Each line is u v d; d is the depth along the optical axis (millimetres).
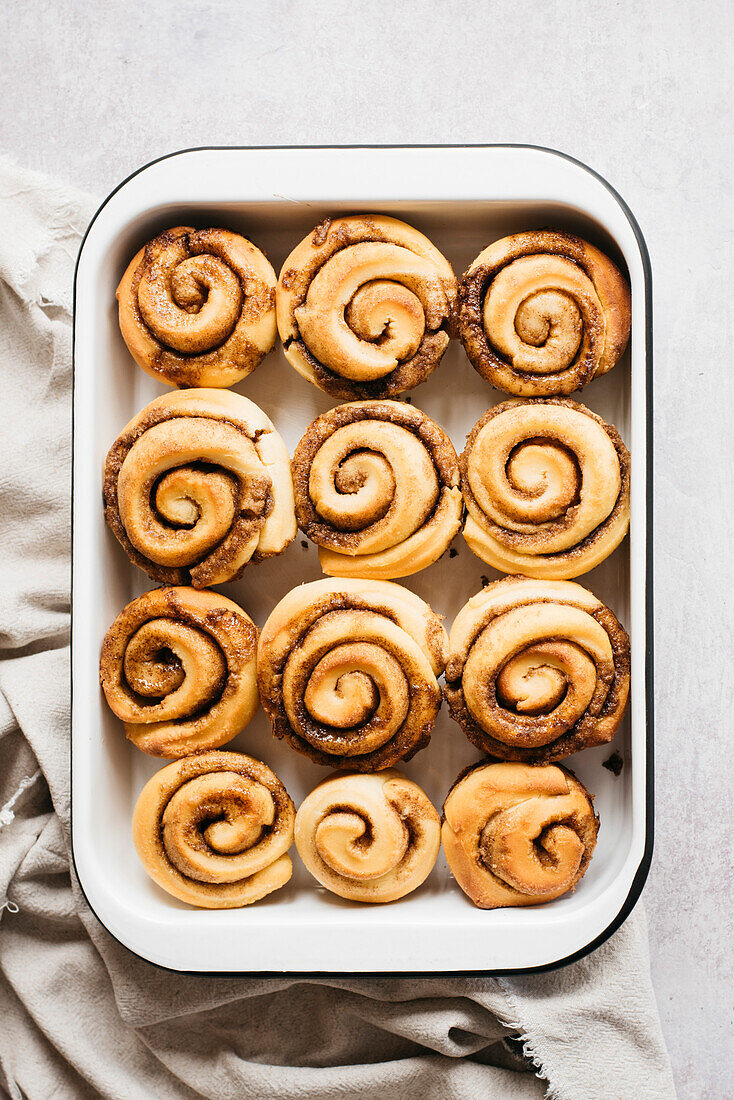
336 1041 691
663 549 708
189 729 654
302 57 718
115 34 723
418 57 715
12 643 711
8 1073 703
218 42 721
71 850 680
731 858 705
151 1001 678
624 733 671
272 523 651
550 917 635
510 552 654
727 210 710
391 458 645
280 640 647
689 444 708
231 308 654
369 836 642
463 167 644
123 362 683
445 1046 668
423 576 682
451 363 682
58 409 719
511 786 638
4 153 726
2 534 717
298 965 635
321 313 646
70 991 700
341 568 657
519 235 655
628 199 710
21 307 719
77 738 646
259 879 651
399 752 648
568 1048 661
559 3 715
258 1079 680
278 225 673
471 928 633
